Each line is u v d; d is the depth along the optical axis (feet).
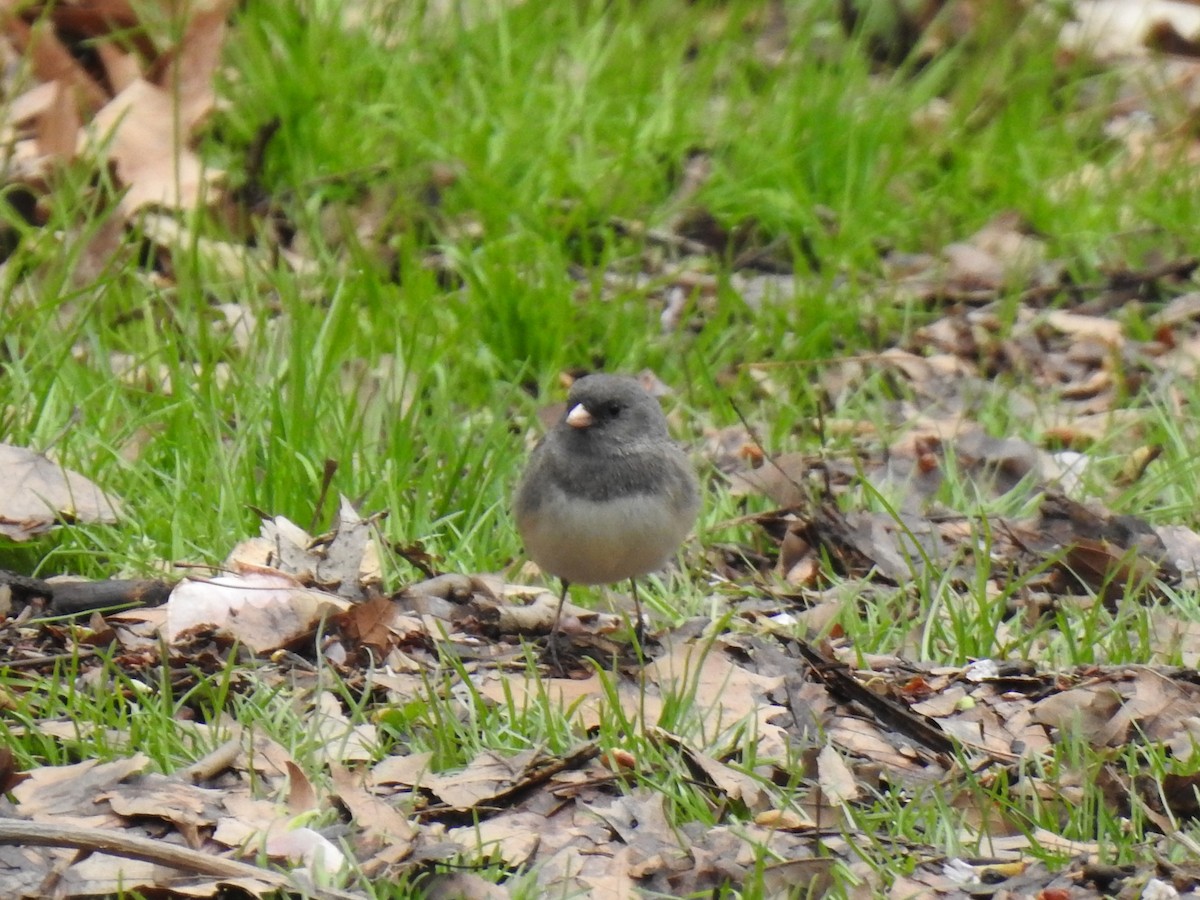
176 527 29.53
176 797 21.83
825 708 25.80
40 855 20.49
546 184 43.78
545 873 21.27
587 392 26.45
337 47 45.96
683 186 45.75
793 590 30.89
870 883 20.86
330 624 26.71
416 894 20.44
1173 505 34.27
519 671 26.81
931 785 23.72
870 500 33.55
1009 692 26.86
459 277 41.60
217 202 41.16
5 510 28.81
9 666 25.12
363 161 43.98
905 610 29.40
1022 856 21.91
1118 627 28.60
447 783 22.89
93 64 45.68
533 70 47.47
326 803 22.22
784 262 44.55
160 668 25.53
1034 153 48.65
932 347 41.37
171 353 33.35
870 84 51.16
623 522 26.55
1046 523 33.14
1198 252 45.14
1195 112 50.52
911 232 45.70
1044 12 56.80
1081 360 41.29
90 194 40.22
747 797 22.82
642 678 24.52
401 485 31.50
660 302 42.04
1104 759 23.65
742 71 50.06
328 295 39.17
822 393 38.47
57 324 34.73
